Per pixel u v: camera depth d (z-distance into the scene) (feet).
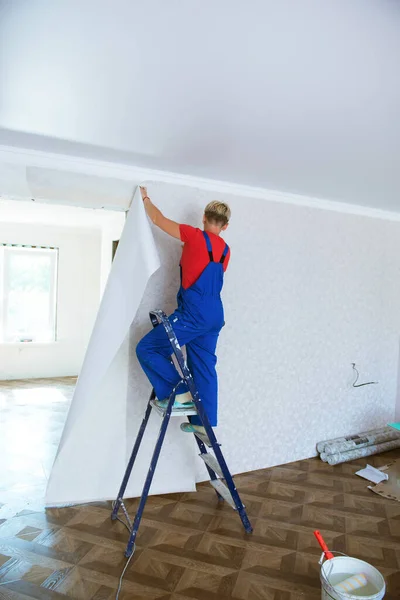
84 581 7.05
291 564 7.67
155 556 7.76
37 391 18.94
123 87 5.91
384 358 14.42
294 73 5.51
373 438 13.47
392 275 14.37
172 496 10.09
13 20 4.42
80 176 9.07
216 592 6.91
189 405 8.39
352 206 13.05
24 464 11.44
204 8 4.25
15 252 21.17
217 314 8.40
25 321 21.58
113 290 8.93
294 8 4.27
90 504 9.52
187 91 6.01
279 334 11.89
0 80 5.69
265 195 11.39
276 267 11.73
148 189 9.78
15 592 6.75
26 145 8.30
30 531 8.39
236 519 9.15
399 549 8.26
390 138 7.68
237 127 7.26
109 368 9.61
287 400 12.21
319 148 8.22
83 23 4.49
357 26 4.57
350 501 10.16
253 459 11.71
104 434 9.64
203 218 9.46
